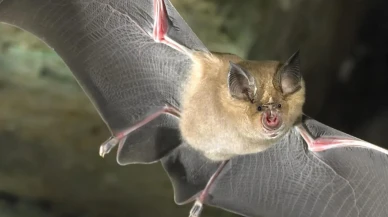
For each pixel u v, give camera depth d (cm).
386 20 130
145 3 60
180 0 76
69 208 82
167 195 80
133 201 81
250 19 77
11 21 60
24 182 80
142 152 62
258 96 58
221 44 76
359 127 122
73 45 61
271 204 63
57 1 60
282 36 88
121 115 61
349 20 122
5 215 79
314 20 101
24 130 79
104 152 61
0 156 79
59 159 80
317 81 111
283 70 58
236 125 58
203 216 80
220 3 76
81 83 61
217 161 62
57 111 79
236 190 63
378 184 62
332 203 63
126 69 61
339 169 62
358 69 129
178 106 61
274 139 59
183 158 62
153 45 61
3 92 78
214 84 59
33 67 77
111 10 61
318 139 62
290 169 63
